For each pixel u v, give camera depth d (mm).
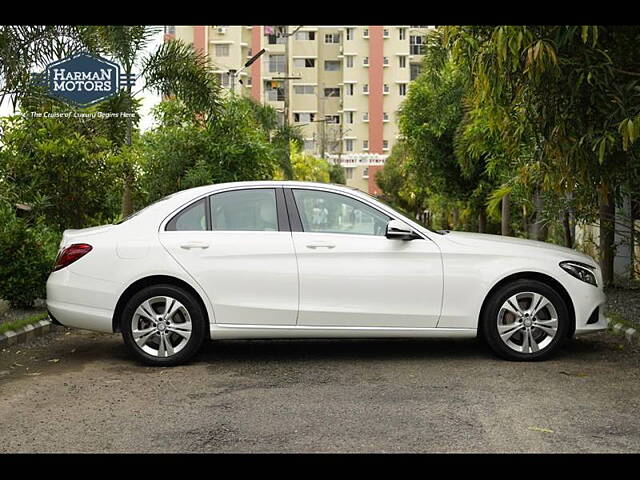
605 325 8023
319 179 57125
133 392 6801
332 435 5477
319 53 78875
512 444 5234
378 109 77938
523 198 14359
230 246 7750
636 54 7766
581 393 6586
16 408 6312
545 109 7840
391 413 6020
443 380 7102
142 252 7742
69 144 13359
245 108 18797
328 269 7715
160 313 7797
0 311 11195
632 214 12977
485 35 7727
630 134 6820
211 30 72375
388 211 7910
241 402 6418
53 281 7836
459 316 7762
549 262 7840
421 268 7746
